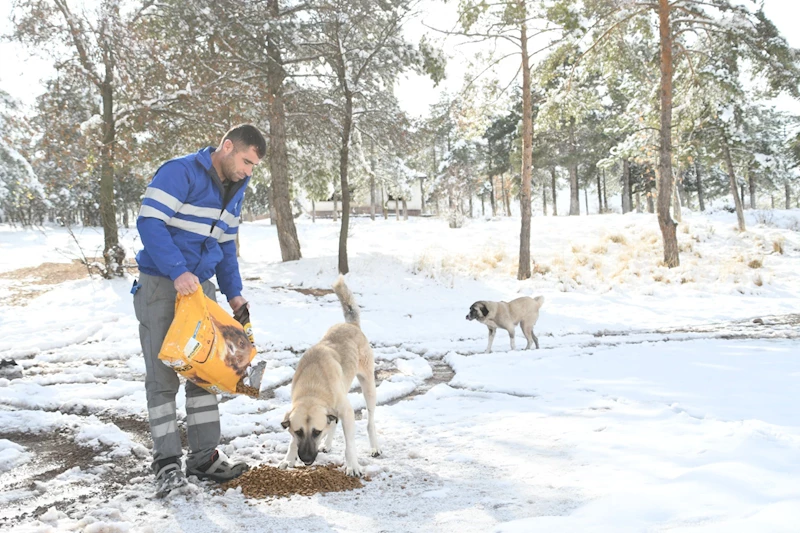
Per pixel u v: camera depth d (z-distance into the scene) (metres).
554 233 25.89
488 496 3.17
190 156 3.73
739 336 9.97
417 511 3.04
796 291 16.03
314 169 23.72
